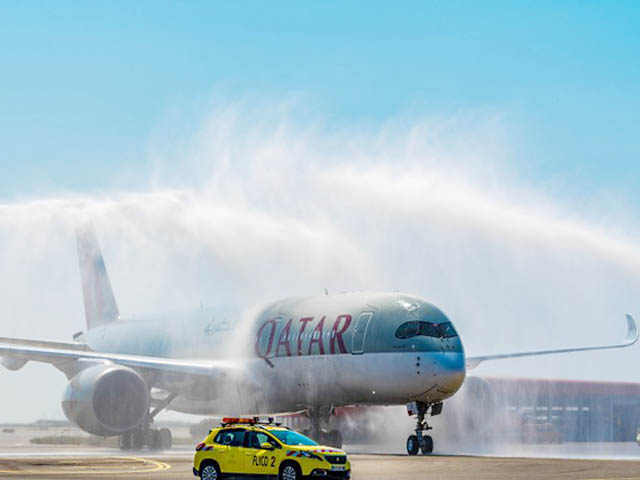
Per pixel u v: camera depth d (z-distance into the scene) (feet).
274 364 245.24
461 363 214.28
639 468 167.32
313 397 238.27
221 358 267.80
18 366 296.30
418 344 212.84
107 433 246.06
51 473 158.92
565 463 179.01
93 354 255.70
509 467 168.96
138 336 320.50
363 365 220.02
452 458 196.03
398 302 222.89
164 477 150.30
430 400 217.36
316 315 238.89
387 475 152.56
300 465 135.33
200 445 144.56
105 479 145.69
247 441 140.87
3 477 148.46
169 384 271.69
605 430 394.11
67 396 246.68
